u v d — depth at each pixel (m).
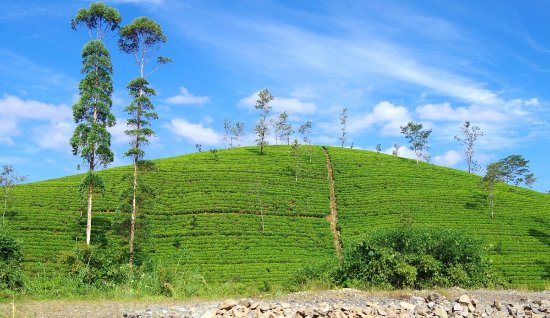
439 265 22.45
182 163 104.31
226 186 89.62
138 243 56.66
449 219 79.31
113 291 21.77
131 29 59.75
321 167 108.94
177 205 79.62
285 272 57.66
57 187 84.06
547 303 14.45
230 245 67.75
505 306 14.40
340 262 24.95
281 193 89.31
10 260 23.98
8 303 17.81
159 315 14.12
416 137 124.00
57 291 22.06
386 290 20.31
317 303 15.71
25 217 69.00
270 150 124.50
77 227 67.94
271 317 13.57
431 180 102.62
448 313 13.98
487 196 92.75
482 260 23.95
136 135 55.78
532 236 74.50
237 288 24.11
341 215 82.62
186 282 22.78
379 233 24.20
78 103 61.62
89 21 64.81
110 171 94.88
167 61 60.94
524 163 112.81
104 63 62.75
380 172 105.94
